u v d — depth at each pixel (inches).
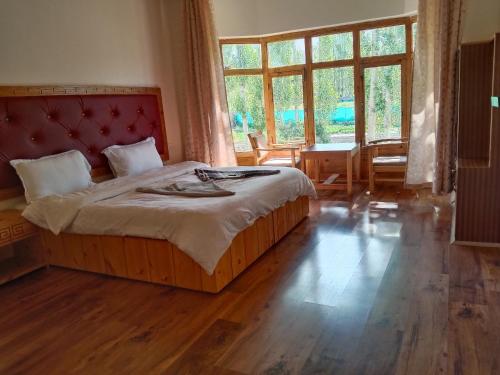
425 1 146.0
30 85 115.9
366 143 201.3
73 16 127.6
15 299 96.3
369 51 191.9
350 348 69.6
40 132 118.2
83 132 131.0
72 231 105.7
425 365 63.9
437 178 149.6
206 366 67.4
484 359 64.5
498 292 85.2
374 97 196.2
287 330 76.5
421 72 151.7
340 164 207.9
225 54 199.3
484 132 125.6
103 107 137.7
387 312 80.3
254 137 193.2
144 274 101.4
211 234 89.5
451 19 136.3
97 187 117.2
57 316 87.4
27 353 74.3
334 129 206.7
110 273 106.3
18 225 104.5
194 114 171.0
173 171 140.0
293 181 131.6
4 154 109.6
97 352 73.3
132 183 122.3
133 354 72.0
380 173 191.2
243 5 190.2
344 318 79.3
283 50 205.0
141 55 154.6
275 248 119.6
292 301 87.4
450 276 93.8
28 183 109.8
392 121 195.6
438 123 145.3
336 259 108.1
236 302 88.7
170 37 169.8
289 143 214.8
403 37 185.5
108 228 100.7
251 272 103.9
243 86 206.2
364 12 178.5
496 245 110.4
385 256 107.7
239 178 128.2
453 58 137.8
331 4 182.5
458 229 113.0
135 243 100.0
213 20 164.9
